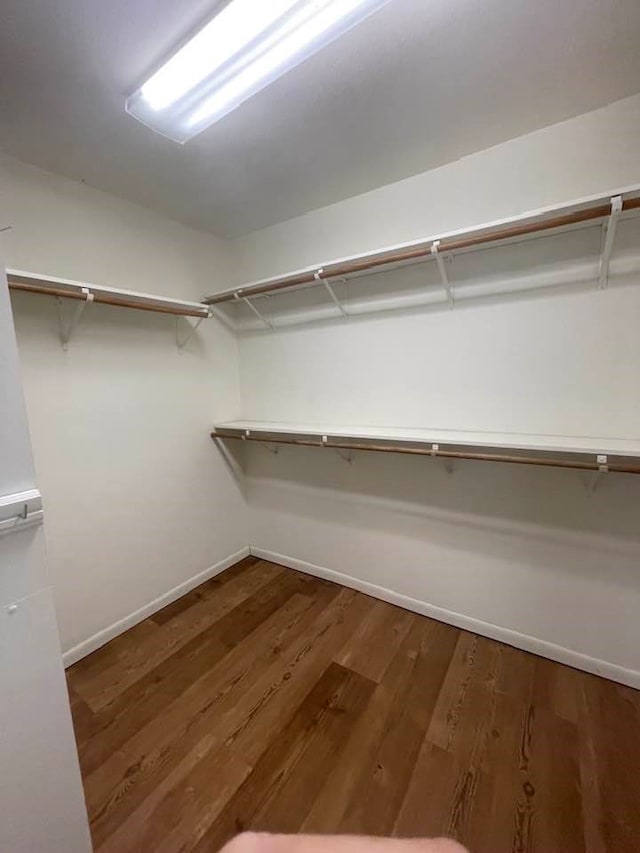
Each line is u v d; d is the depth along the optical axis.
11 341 0.83
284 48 1.07
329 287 2.07
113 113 1.40
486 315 1.82
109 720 1.56
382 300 2.11
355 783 1.29
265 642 2.01
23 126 1.45
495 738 1.43
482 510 1.95
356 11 0.96
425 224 1.91
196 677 1.78
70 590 1.91
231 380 2.76
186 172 1.81
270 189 2.00
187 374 2.46
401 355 2.09
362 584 2.44
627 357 1.55
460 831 1.14
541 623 1.85
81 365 1.92
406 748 1.41
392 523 2.26
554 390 1.70
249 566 2.83
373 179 1.93
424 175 1.88
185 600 2.41
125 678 1.79
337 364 2.33
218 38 1.05
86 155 1.66
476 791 1.25
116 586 2.11
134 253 2.14
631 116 1.43
